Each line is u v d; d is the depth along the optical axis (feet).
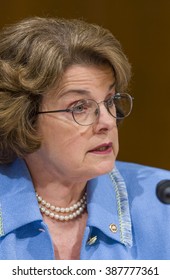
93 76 9.68
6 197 10.46
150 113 23.11
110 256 10.25
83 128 9.76
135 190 11.23
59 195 10.55
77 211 10.70
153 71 22.98
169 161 23.22
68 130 9.78
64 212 10.63
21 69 9.79
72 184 10.46
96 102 9.76
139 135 23.22
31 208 10.21
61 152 9.94
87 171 9.98
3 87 9.97
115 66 9.83
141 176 11.51
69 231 10.55
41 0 22.44
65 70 9.58
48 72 9.53
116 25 22.81
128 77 10.40
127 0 22.74
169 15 22.72
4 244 10.05
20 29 10.12
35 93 9.73
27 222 10.06
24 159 10.76
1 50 10.18
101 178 11.06
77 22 10.37
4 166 10.89
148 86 23.03
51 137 9.95
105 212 10.62
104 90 9.82
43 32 9.89
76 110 9.76
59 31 9.88
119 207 10.90
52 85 9.62
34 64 9.68
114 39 10.16
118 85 10.19
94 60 9.66
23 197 10.39
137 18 22.80
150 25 22.81
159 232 10.68
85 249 10.18
